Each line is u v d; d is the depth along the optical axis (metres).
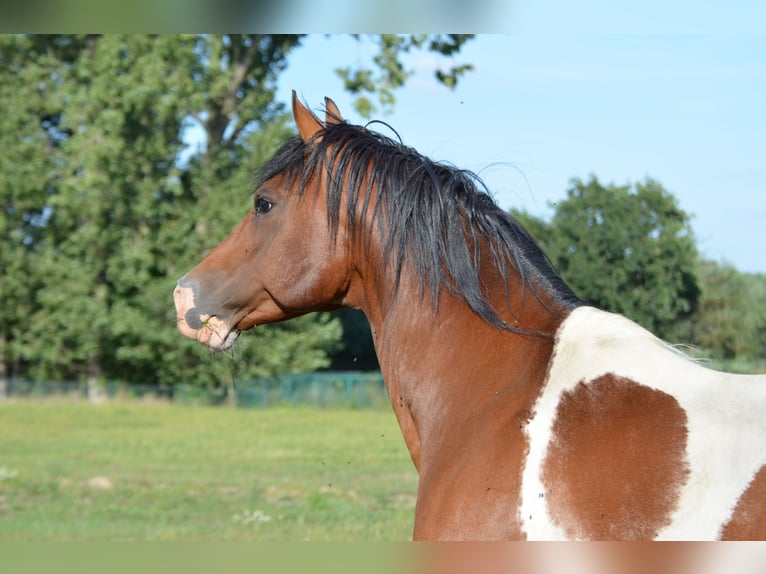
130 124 26.50
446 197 3.17
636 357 2.72
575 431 2.66
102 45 25.86
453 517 2.78
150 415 20.59
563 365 2.81
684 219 18.30
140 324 26.72
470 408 3.01
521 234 3.18
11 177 26.55
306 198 3.35
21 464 11.86
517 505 2.65
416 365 3.21
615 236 17.17
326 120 3.63
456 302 3.16
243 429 17.67
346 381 26.73
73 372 29.80
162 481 10.55
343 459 12.87
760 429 2.42
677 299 19.03
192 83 25.73
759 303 23.08
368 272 3.32
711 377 2.59
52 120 29.03
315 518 8.22
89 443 14.61
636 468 2.50
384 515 8.40
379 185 3.25
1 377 29.16
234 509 8.80
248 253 3.48
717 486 2.38
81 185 26.00
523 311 3.04
